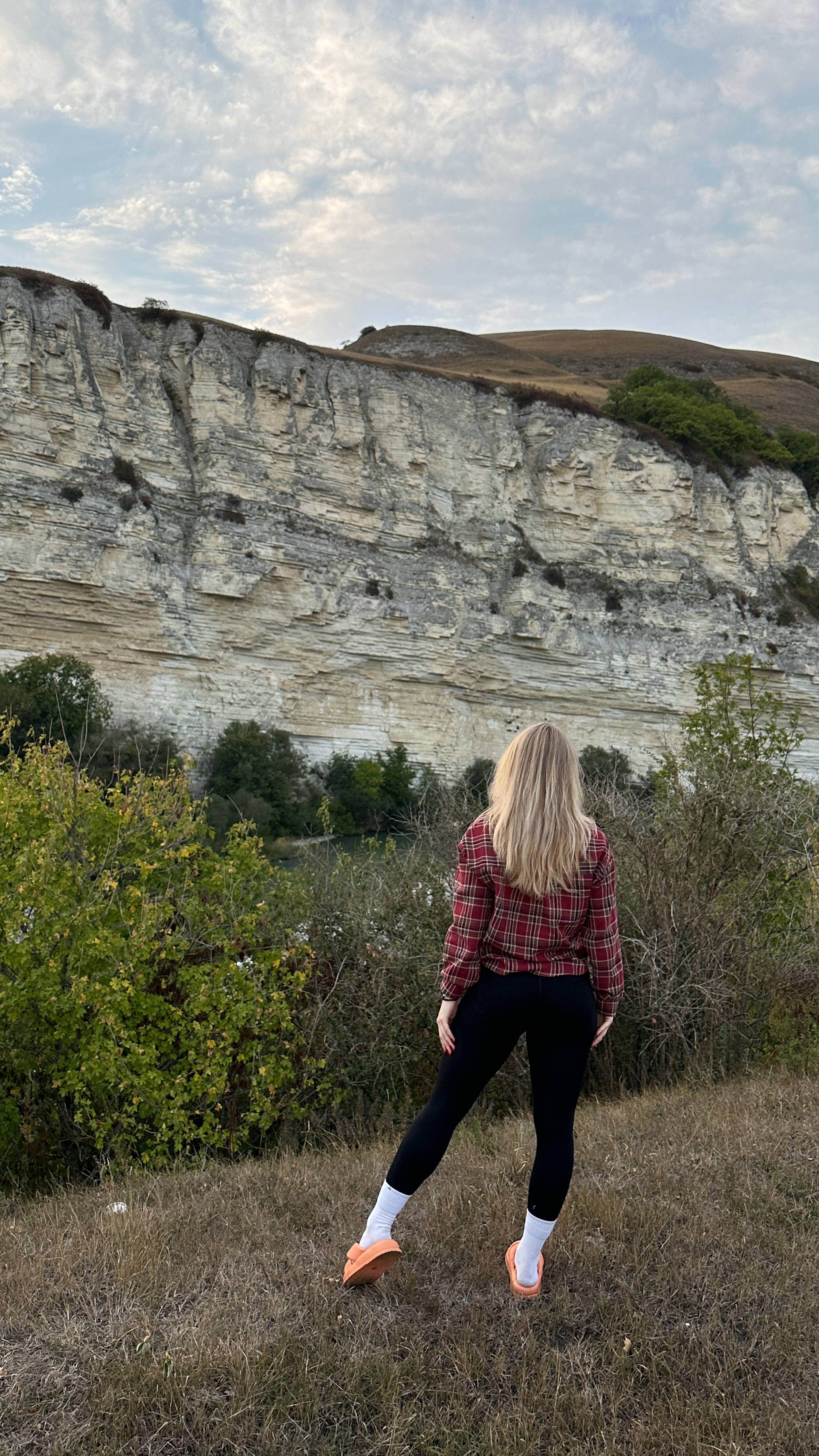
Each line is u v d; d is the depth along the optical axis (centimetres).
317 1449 233
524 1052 705
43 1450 224
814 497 6072
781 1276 320
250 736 4022
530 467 5153
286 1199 397
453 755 4759
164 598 4091
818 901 840
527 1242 295
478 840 279
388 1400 249
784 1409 254
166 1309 292
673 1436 243
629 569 5078
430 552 4759
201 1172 518
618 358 9925
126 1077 640
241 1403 244
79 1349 265
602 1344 282
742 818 794
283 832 3850
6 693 3334
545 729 284
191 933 724
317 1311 288
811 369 10506
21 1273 317
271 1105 677
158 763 3519
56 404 3884
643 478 5131
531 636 4819
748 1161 426
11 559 3744
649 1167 417
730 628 5084
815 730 5169
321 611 4450
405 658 4653
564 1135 284
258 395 4428
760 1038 738
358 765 4328
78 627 3925
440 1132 286
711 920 732
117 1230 354
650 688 4972
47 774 768
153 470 4209
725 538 5219
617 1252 333
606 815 806
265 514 4350
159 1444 232
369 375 4797
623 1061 714
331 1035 720
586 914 278
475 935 276
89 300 4147
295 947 728
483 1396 257
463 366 8650
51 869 680
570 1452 238
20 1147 680
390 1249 290
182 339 4406
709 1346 279
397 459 4750
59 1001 649
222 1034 679
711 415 5669
